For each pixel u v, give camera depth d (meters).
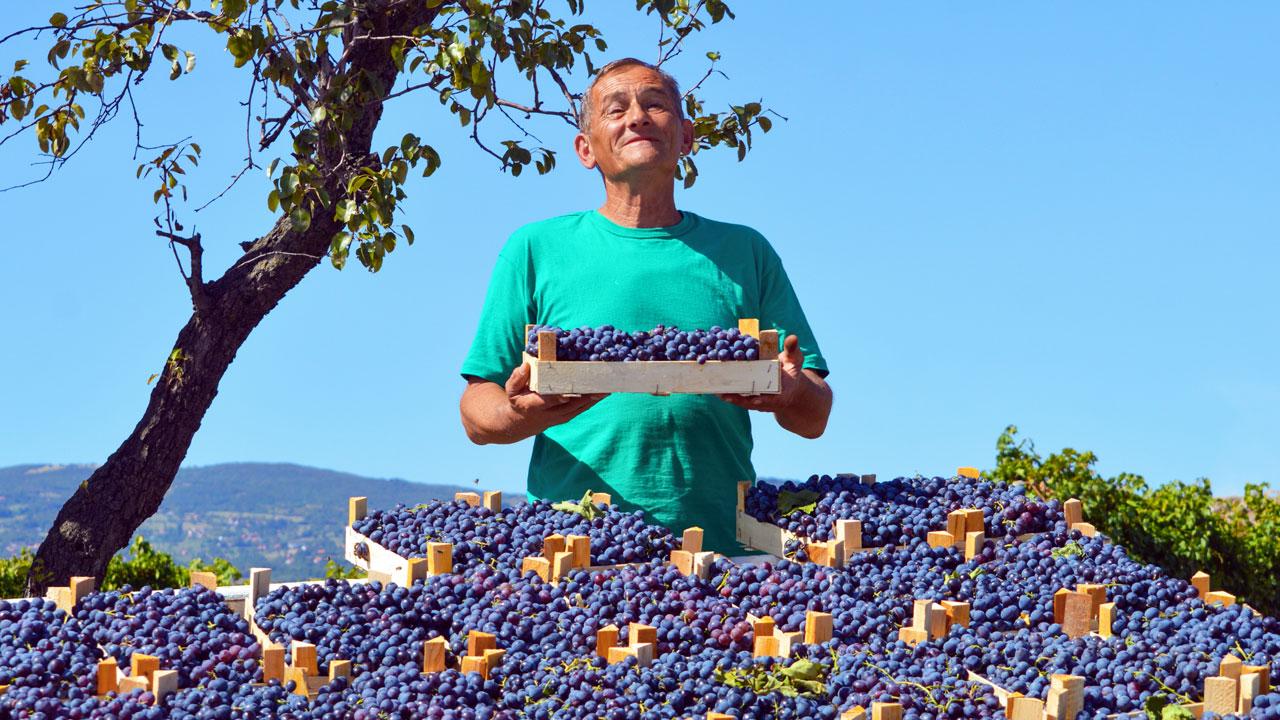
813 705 2.82
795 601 3.43
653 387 3.90
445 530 3.93
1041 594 3.56
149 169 6.65
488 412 4.20
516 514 4.05
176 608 3.25
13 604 3.23
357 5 6.42
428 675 2.95
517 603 3.31
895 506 4.13
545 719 2.76
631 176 4.38
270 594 3.37
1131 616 3.47
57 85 6.50
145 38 6.52
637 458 4.27
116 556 9.63
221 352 6.89
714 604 3.35
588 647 3.15
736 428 4.43
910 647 3.19
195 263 6.77
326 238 6.92
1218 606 3.49
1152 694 2.94
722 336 3.99
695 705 2.84
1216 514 9.34
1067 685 2.79
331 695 2.84
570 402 3.97
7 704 2.69
